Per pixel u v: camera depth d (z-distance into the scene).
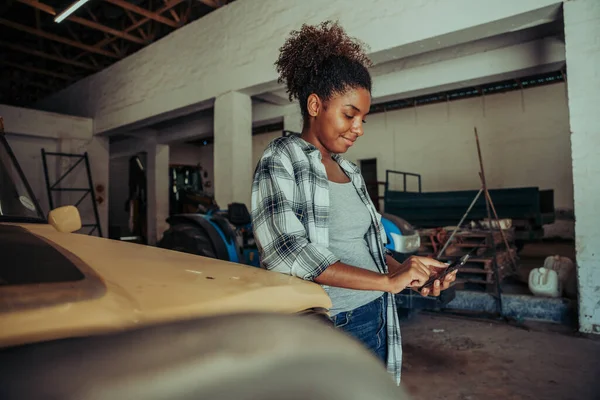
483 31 3.86
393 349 1.19
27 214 1.22
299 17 4.99
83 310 0.42
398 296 3.30
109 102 8.28
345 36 1.10
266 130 12.91
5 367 0.32
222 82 5.87
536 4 3.41
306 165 0.99
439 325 3.51
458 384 2.35
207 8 7.02
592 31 3.12
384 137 11.09
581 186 3.13
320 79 1.03
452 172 10.17
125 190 13.63
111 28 7.31
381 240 1.21
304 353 0.42
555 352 2.79
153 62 7.11
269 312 0.47
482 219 5.82
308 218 0.96
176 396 0.33
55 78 10.27
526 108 9.34
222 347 0.38
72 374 0.32
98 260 0.66
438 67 5.71
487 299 3.84
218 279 0.64
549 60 4.87
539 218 5.51
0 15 7.16
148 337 0.37
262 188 0.96
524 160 9.38
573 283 3.65
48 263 0.58
